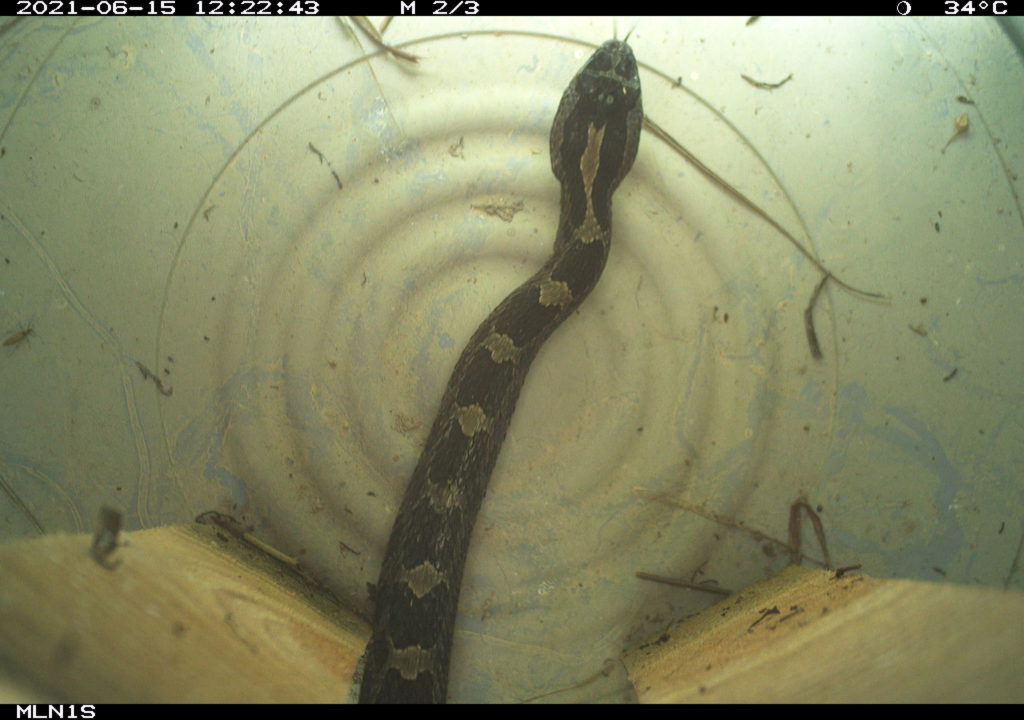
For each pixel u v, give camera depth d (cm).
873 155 22
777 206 22
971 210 21
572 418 21
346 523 20
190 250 21
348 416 21
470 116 22
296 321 21
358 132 22
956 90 22
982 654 13
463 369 20
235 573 17
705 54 22
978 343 21
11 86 20
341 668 16
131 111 21
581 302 21
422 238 22
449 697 19
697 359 22
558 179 22
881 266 21
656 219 22
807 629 15
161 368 20
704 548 21
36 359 20
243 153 21
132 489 19
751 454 21
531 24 22
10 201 20
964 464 20
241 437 21
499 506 21
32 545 14
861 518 20
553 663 20
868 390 21
